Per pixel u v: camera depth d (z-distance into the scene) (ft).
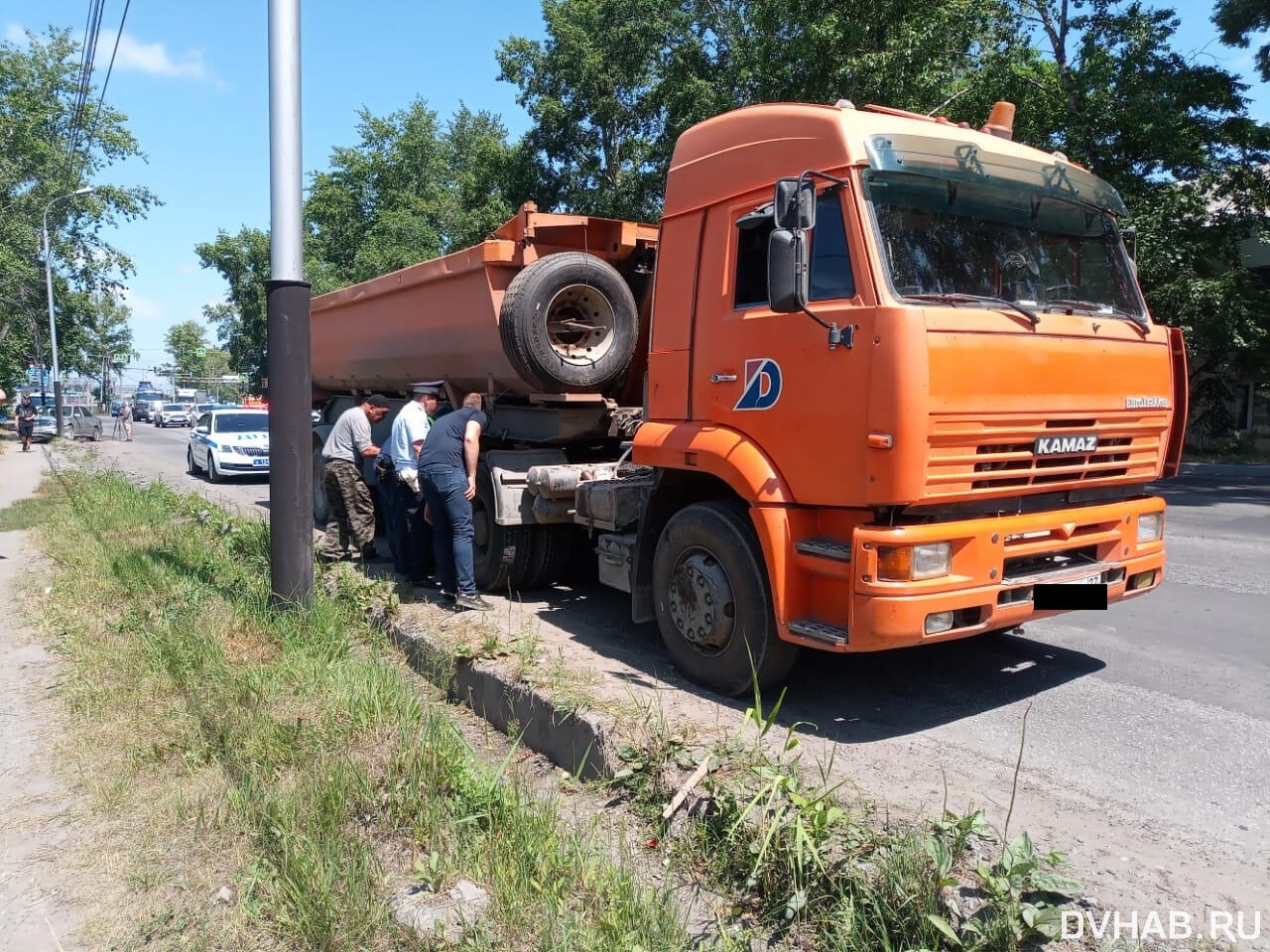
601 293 23.24
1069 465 15.72
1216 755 14.32
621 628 21.95
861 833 10.41
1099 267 17.62
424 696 17.38
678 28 81.15
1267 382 68.74
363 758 14.15
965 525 14.34
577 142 92.02
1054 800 12.59
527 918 10.05
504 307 22.75
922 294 14.40
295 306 21.18
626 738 13.73
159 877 11.57
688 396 17.66
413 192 142.31
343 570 24.84
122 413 138.31
